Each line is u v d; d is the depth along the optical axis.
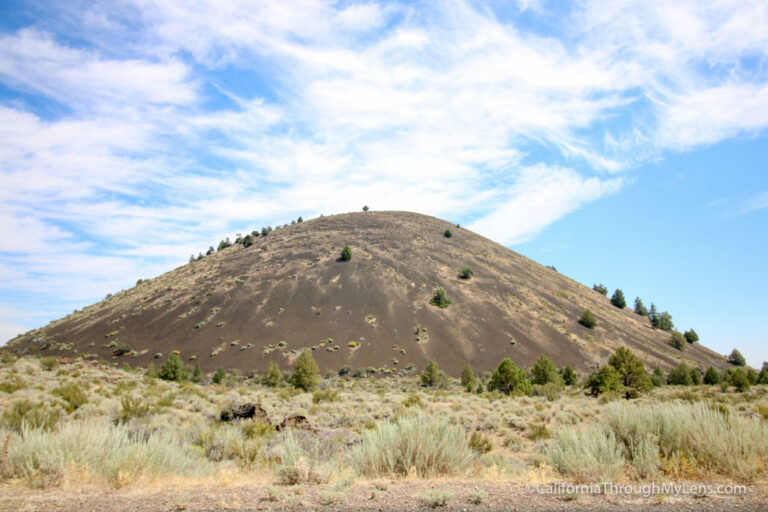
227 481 6.09
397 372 81.06
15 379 21.55
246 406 16.75
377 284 120.12
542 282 138.62
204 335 93.06
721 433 6.24
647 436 6.48
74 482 5.79
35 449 6.04
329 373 78.31
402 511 4.27
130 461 6.18
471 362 86.69
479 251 154.25
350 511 4.33
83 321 105.62
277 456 8.62
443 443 7.16
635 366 32.69
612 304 146.50
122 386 25.23
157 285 127.44
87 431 6.68
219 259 143.88
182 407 20.56
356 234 160.50
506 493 4.91
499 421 18.81
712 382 52.62
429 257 140.62
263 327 96.75
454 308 109.62
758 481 5.28
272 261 134.88
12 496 4.94
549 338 98.62
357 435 14.52
